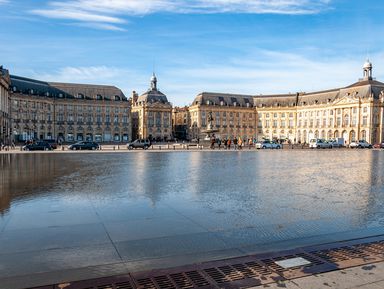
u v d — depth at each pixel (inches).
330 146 2979.8
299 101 5068.9
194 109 5128.0
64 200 430.6
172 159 1279.5
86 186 549.6
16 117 4001.0
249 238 280.8
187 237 281.6
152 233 291.3
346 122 4340.6
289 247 259.9
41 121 4293.8
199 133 4972.9
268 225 320.5
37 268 218.5
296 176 716.7
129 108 4909.0
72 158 1332.4
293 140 5073.8
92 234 287.1
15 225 312.7
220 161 1172.5
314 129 4783.5
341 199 452.8
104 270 216.8
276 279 203.3
